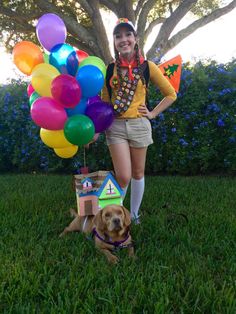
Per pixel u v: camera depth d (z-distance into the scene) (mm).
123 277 2828
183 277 2711
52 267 3016
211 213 4363
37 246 3422
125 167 3904
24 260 3092
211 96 6844
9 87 8586
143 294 2480
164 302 2412
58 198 5469
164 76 4098
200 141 6961
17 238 3660
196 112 6934
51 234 3990
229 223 3980
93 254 3336
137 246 3553
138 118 3873
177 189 5879
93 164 7609
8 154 8867
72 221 4090
